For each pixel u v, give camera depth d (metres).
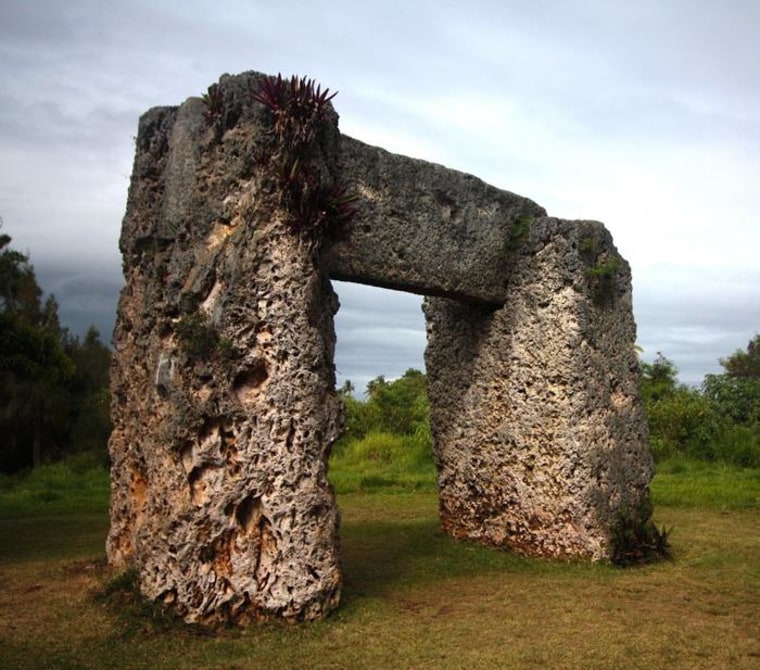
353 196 6.34
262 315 5.88
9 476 17.66
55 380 20.89
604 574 7.46
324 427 6.08
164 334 6.08
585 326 8.09
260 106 6.00
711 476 13.98
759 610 6.21
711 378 19.44
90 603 6.07
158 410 5.96
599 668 4.98
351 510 11.38
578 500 7.94
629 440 8.38
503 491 8.48
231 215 6.02
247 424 5.81
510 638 5.56
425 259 7.55
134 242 6.76
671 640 5.48
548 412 8.12
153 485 5.89
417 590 6.93
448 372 9.08
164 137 6.70
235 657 5.17
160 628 5.55
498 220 8.27
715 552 8.28
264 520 5.86
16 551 8.38
